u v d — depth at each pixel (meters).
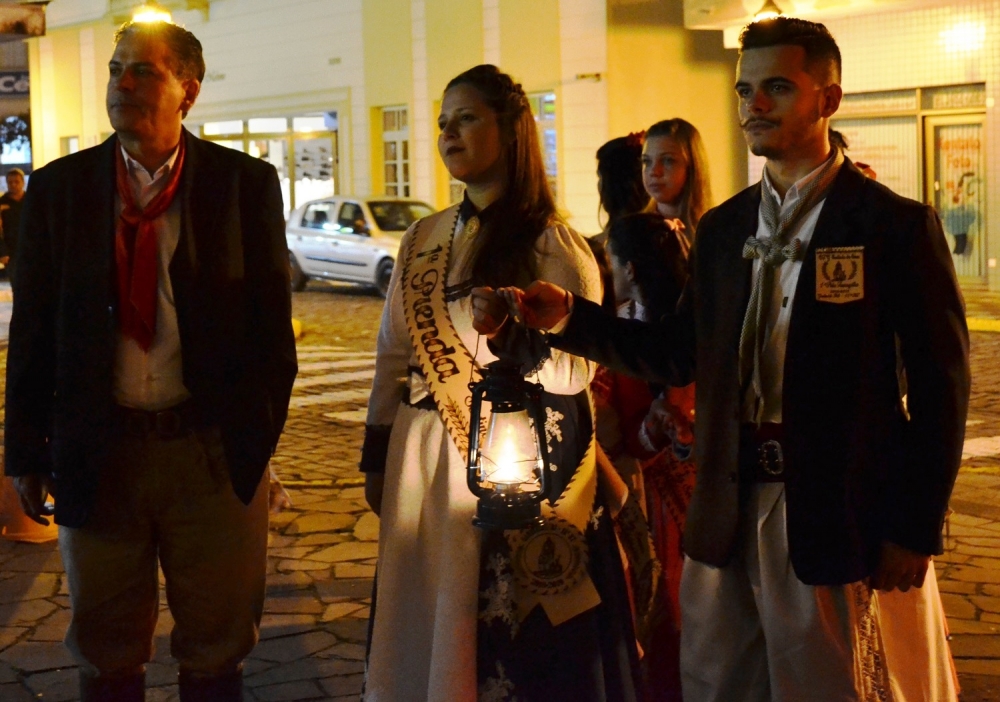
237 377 3.36
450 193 22.14
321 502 6.82
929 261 2.66
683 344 3.03
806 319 2.69
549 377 3.04
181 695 3.50
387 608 3.15
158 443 3.31
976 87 16.92
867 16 17.62
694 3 18.25
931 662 2.89
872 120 17.94
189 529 3.37
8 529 6.02
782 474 2.73
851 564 2.66
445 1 21.34
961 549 5.83
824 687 2.70
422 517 3.15
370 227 18.72
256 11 24.88
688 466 3.80
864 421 2.68
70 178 3.32
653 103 19.17
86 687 3.43
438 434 3.14
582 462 3.13
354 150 23.45
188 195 3.31
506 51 20.48
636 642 3.34
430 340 3.12
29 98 29.81
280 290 3.43
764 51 2.73
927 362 2.65
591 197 19.66
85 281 3.26
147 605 3.44
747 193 2.89
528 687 3.03
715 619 2.89
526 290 2.97
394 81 22.47
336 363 12.38
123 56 3.24
